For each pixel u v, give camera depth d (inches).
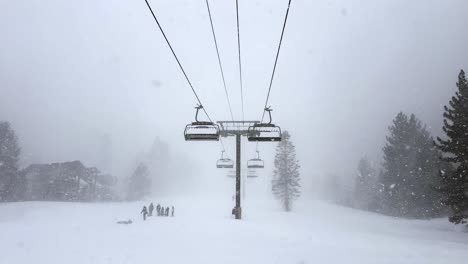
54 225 797.2
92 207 1790.1
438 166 1935.3
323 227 1089.4
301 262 356.8
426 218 1882.4
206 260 359.6
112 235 568.7
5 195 2015.3
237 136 1032.2
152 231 631.8
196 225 751.1
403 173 2054.6
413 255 419.5
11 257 371.2
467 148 1150.3
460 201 1167.0
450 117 1213.1
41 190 2266.2
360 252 429.4
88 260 354.9
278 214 1739.7
